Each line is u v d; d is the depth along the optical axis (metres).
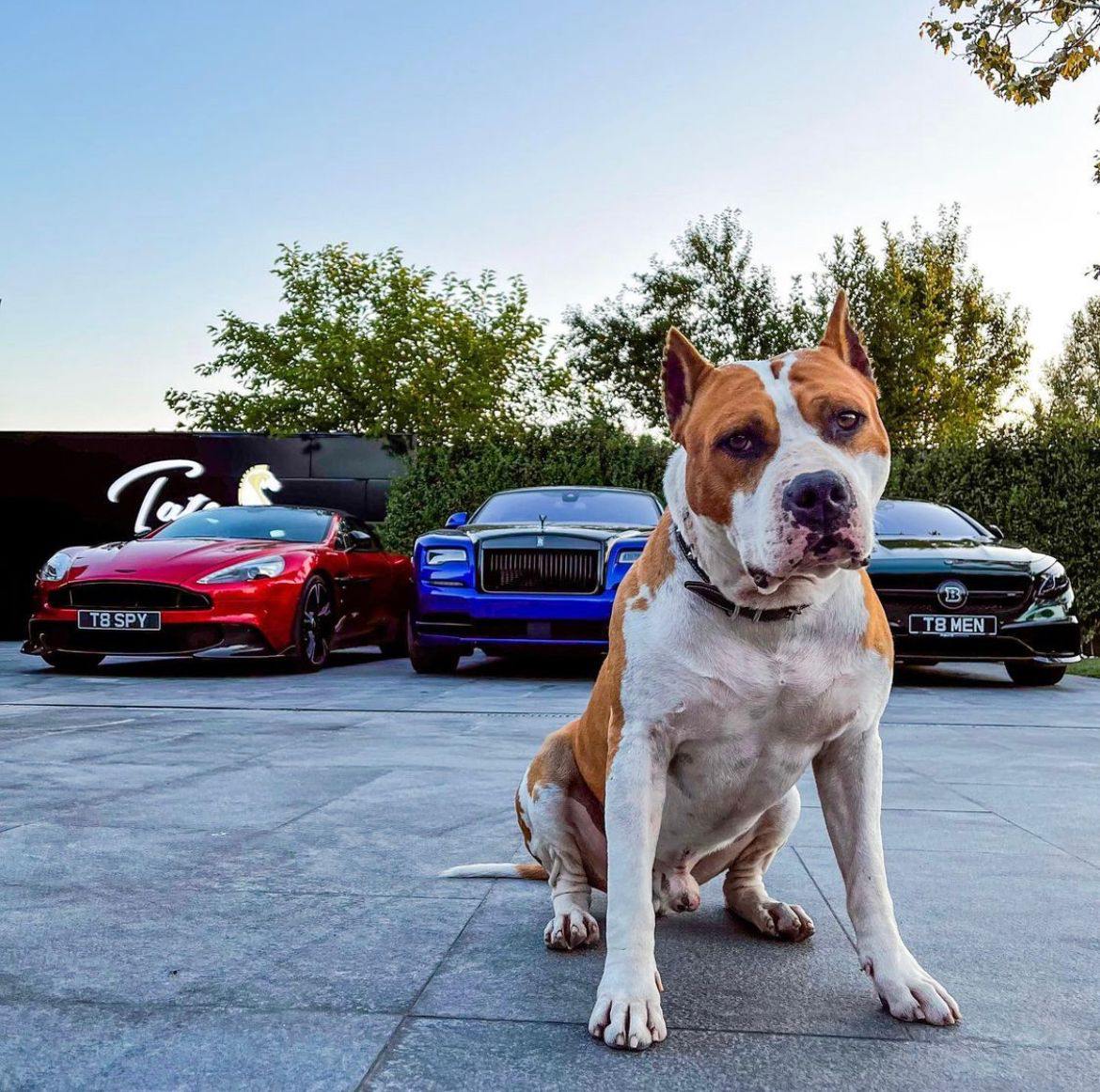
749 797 2.08
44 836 3.04
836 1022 1.80
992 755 4.66
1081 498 10.71
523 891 2.57
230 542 8.58
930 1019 1.79
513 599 7.73
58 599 7.93
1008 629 7.34
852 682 1.96
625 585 2.13
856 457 1.89
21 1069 1.58
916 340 24.25
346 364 21.98
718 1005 1.88
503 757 4.42
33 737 4.87
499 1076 1.57
